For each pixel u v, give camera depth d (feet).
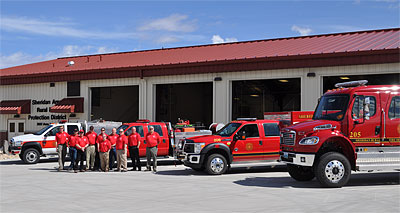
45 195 36.76
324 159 38.75
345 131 39.86
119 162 57.57
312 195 35.17
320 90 73.77
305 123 41.60
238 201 32.76
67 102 97.40
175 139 61.77
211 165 50.93
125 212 29.14
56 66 109.40
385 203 31.32
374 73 69.56
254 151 52.42
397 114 40.57
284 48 84.69
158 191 38.34
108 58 113.09
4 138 106.73
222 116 82.23
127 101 121.19
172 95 119.24
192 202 32.60
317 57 72.90
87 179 48.16
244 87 86.38
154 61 93.40
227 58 82.07
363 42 78.02
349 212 28.30
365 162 39.78
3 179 48.55
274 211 28.86
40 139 70.28
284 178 47.14
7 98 107.04
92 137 58.95
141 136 62.54
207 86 133.39
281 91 85.25
